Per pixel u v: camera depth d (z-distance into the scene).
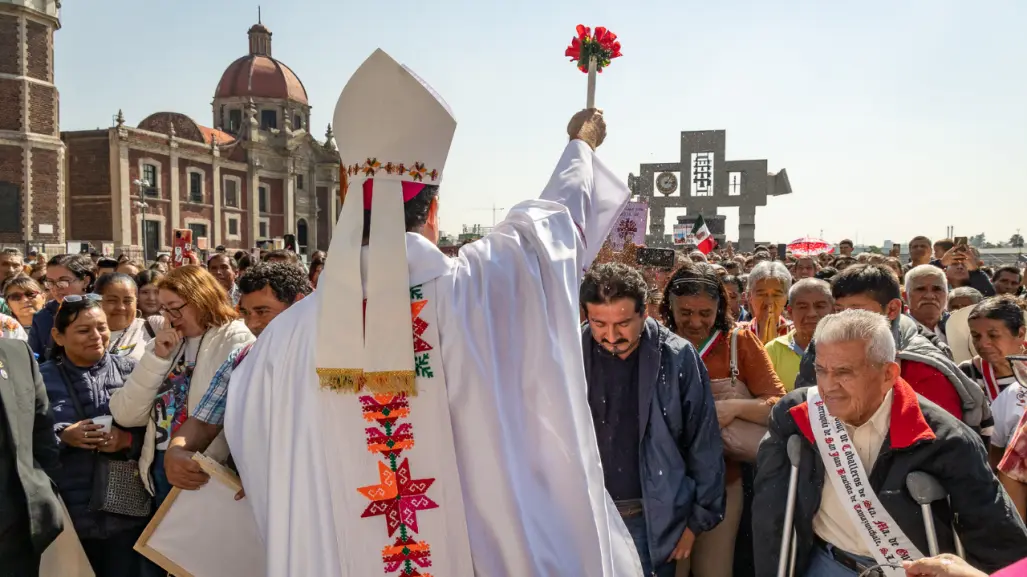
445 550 1.75
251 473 1.91
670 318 3.84
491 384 1.80
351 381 1.74
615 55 2.58
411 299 1.78
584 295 2.91
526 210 2.06
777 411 2.78
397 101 1.78
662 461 3.12
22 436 3.18
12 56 39.62
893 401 2.51
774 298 5.20
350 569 1.73
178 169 49.66
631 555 2.20
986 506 2.40
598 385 3.25
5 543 3.11
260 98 64.50
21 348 3.36
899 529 2.44
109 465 3.65
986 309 3.83
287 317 1.91
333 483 1.75
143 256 45.84
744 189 50.22
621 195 2.43
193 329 3.59
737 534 3.81
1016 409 3.45
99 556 3.79
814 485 2.64
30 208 40.19
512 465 1.82
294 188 60.44
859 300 3.53
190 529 2.51
